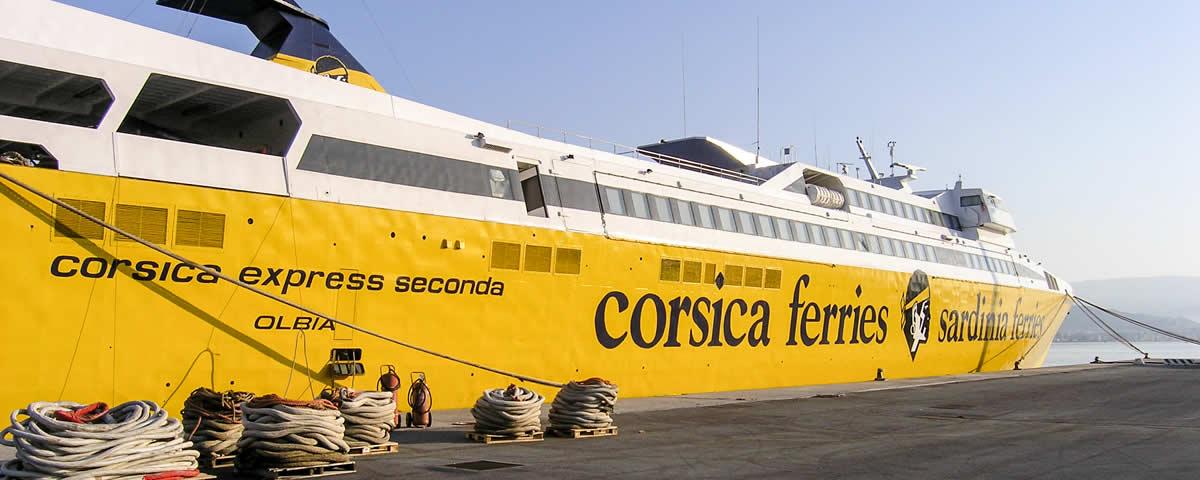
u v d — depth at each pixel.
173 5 15.80
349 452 10.48
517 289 16.55
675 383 19.98
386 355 14.63
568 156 18.16
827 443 12.34
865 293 25.97
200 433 9.63
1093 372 31.06
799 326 23.48
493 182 16.47
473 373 15.87
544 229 16.97
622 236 18.53
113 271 11.91
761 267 22.06
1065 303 40.47
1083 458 10.99
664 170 20.53
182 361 12.53
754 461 10.56
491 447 11.46
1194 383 24.25
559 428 12.84
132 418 7.76
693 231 20.39
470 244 15.73
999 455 11.22
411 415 13.59
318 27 17.20
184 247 12.52
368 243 14.38
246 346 13.13
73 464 7.25
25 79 12.20
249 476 8.95
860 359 25.97
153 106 14.31
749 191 22.86
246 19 17.14
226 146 15.50
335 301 14.05
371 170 14.66
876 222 27.72
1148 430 14.03
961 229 33.84
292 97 14.05
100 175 11.80
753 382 22.11
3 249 11.05
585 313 17.83
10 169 11.07
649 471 9.65
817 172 26.62
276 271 13.38
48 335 11.41
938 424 14.91
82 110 13.78
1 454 10.14
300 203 13.66
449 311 15.50
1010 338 35.12
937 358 29.92
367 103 15.23
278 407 9.12
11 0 11.54
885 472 9.85
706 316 20.61
